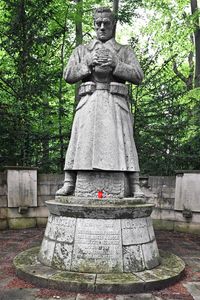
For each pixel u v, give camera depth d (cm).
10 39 971
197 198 816
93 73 502
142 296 384
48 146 1012
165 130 1002
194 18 1351
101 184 480
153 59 1045
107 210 436
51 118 1031
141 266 441
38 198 883
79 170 487
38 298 375
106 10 515
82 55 519
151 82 1027
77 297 377
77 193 487
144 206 455
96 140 475
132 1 1203
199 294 395
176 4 1407
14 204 848
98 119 482
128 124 501
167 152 1009
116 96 500
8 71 987
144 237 458
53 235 462
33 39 969
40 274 418
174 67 1385
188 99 1067
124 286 390
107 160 470
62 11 1112
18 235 769
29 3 961
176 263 481
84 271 427
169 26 1414
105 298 376
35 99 986
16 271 450
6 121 934
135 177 502
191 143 978
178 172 845
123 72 491
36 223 880
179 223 851
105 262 429
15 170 853
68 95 1251
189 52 1518
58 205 455
